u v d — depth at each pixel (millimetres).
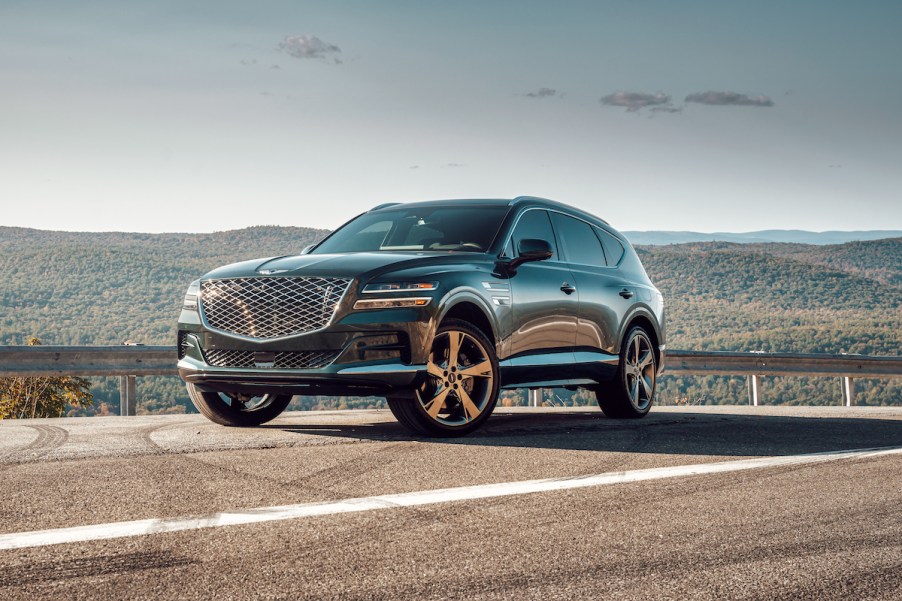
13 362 9875
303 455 5012
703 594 2570
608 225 8492
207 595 2490
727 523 3502
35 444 5461
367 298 5750
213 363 6094
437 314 5930
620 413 8070
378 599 2475
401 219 7344
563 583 2650
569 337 7266
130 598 2455
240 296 5980
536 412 9086
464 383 6203
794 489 4266
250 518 3424
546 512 3627
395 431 6336
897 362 15688
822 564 2918
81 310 176000
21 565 2758
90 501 3705
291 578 2660
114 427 6754
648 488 4199
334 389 5738
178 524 3311
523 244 6746
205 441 5574
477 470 4609
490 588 2588
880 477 4652
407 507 3664
